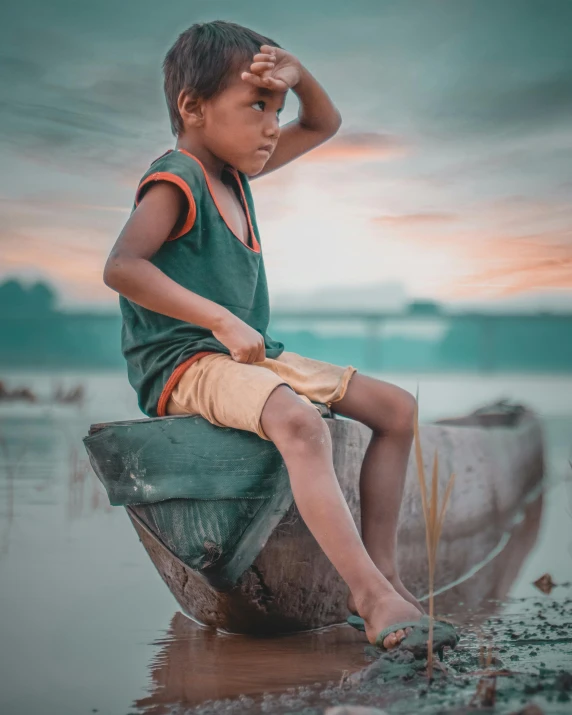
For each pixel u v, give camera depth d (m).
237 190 1.95
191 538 1.64
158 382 1.77
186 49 1.85
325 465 1.54
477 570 2.46
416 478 2.18
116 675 1.44
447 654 1.51
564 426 6.23
